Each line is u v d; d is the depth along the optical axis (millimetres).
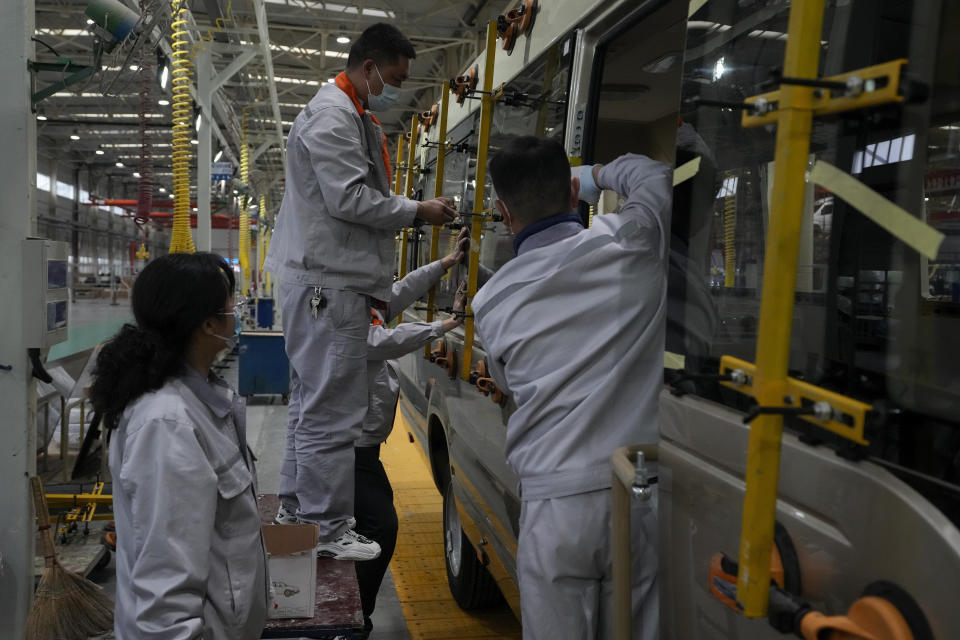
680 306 1515
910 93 967
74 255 36781
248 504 1773
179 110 4625
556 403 1779
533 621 1740
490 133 3342
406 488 5973
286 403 9703
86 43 14734
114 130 26609
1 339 2758
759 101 1078
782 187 1022
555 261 1843
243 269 15492
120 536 1658
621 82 2525
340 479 2840
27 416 2801
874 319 1243
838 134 1083
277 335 9586
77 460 4441
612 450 1740
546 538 1735
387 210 2646
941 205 1556
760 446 1059
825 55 1140
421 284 3322
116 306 19844
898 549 941
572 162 2381
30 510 2842
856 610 971
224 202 18609
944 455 1108
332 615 2520
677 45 2424
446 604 4078
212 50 8930
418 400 5074
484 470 3047
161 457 1565
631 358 1763
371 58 2732
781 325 1040
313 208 2715
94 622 2814
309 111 2695
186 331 1697
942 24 1063
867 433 1095
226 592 1717
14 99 2736
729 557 1246
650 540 1719
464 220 3482
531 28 2912
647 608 1704
